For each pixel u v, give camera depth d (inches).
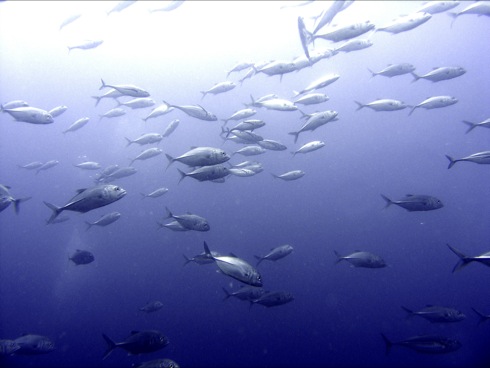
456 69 319.0
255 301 258.2
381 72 340.8
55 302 885.2
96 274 869.2
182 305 689.0
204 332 604.1
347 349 539.5
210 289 722.2
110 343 209.8
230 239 871.7
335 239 839.1
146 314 687.7
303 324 605.3
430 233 847.1
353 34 249.4
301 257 779.4
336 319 615.2
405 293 672.4
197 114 321.1
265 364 513.3
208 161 214.7
